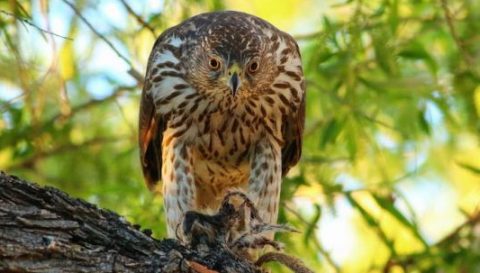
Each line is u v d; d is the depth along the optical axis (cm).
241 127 1082
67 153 1331
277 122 1095
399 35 1253
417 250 1279
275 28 1095
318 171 1211
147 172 1159
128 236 672
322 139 1194
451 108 1295
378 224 1187
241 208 786
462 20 1270
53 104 1320
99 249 660
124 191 1195
